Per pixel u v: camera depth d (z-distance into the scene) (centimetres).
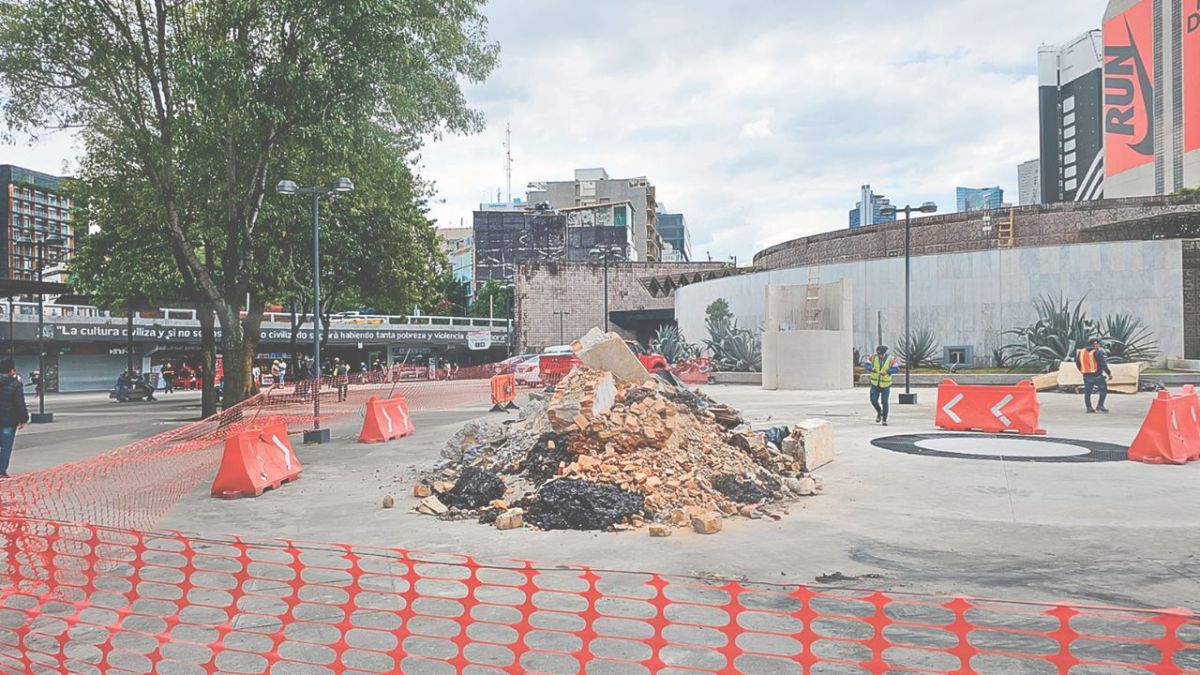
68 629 494
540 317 7012
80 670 438
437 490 945
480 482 912
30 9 1662
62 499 992
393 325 6162
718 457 958
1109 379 2491
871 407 2131
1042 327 3161
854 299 3659
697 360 3997
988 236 3888
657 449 925
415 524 816
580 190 10650
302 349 6259
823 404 2259
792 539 709
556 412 957
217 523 847
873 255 4316
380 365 6431
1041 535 707
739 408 2138
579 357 1209
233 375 1877
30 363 4534
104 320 4606
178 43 1817
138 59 1738
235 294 1888
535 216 9275
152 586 609
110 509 929
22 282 2270
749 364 3906
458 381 4731
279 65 1681
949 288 3431
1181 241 3067
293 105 1702
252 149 1808
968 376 3050
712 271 5059
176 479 1146
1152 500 848
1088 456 1162
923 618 498
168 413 2672
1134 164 8919
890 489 936
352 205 2731
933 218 4112
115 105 1744
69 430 2056
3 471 1180
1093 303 3169
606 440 927
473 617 515
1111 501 845
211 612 539
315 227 1747
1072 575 584
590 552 678
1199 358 3166
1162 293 3072
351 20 1664
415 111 1856
